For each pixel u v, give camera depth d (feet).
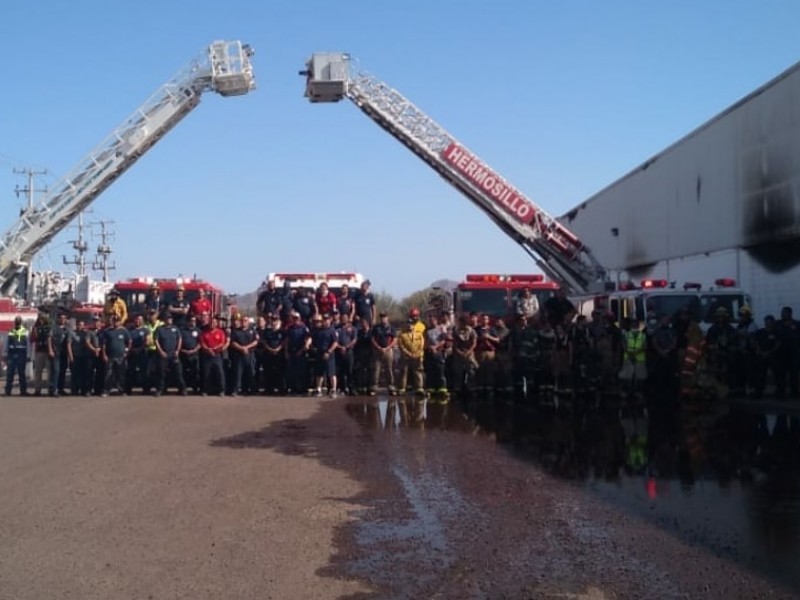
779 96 73.36
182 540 23.26
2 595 18.90
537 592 19.20
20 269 85.71
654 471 33.40
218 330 62.49
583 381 59.36
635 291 64.75
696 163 90.68
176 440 40.57
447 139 84.17
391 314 122.93
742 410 52.75
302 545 22.82
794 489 30.07
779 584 19.71
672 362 58.23
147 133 83.97
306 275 69.26
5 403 56.59
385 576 20.31
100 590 19.25
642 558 21.74
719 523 25.29
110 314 65.41
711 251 86.89
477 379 61.21
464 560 21.57
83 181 84.02
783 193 72.90
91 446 38.73
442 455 36.91
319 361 61.72
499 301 69.67
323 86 82.23
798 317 70.28
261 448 38.42
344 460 35.50
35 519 25.43
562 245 83.51
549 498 28.58
